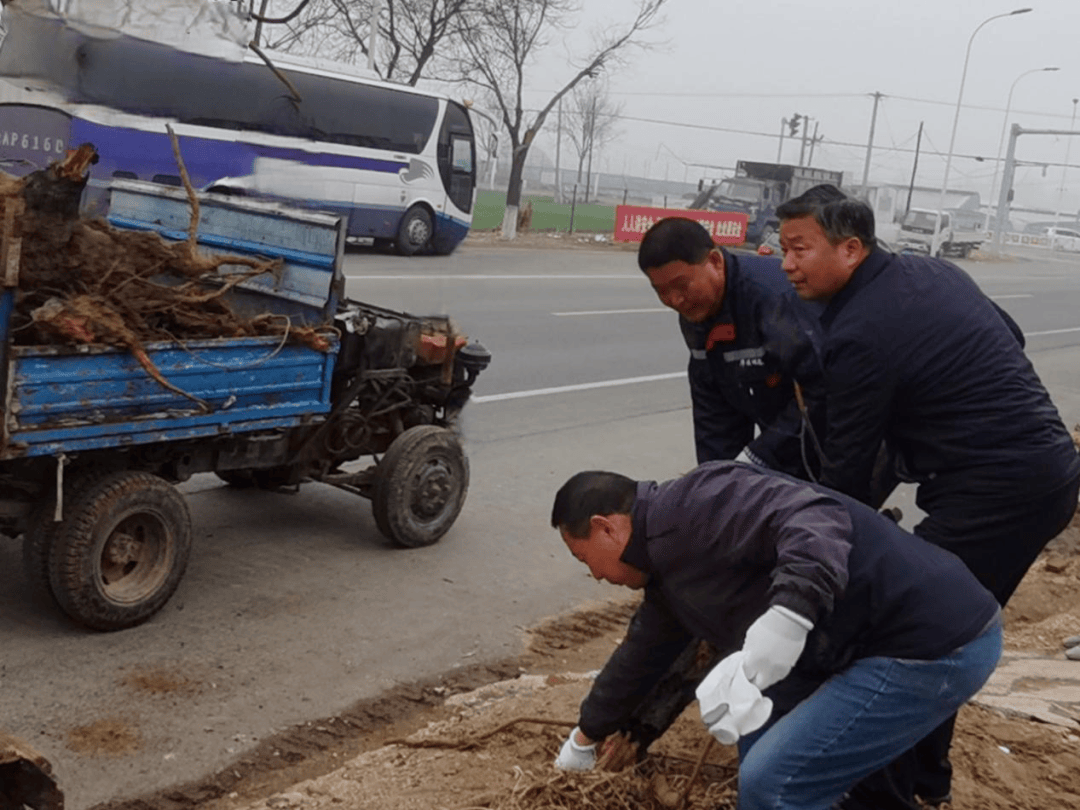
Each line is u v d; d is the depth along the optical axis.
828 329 3.76
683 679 3.85
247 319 5.94
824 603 2.69
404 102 23.69
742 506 2.91
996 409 3.70
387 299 17.20
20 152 14.59
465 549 7.06
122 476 5.34
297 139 21.11
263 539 6.83
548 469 8.95
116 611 5.36
